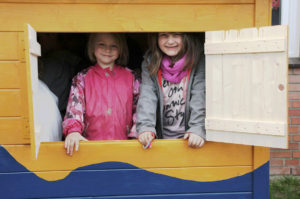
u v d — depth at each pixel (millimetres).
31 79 1609
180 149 1970
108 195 1967
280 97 1717
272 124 1739
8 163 1896
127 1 1861
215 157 1987
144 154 1958
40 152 1911
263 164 1994
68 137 1953
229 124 1842
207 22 1898
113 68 2365
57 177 1932
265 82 1741
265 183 2006
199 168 1988
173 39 2033
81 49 3076
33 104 1636
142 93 2166
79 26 1858
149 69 2160
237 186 2014
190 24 1896
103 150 1939
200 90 2115
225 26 1904
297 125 3422
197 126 1982
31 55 1635
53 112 2186
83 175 1942
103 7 1857
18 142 1887
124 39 2477
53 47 2916
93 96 2234
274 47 1689
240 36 1775
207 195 2006
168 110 2203
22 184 1916
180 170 1981
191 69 2148
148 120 2055
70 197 1948
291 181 3309
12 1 1807
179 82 2164
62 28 1854
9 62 1834
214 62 1852
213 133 1908
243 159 1998
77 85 2248
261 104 1764
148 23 1883
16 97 1858
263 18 1897
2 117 1866
